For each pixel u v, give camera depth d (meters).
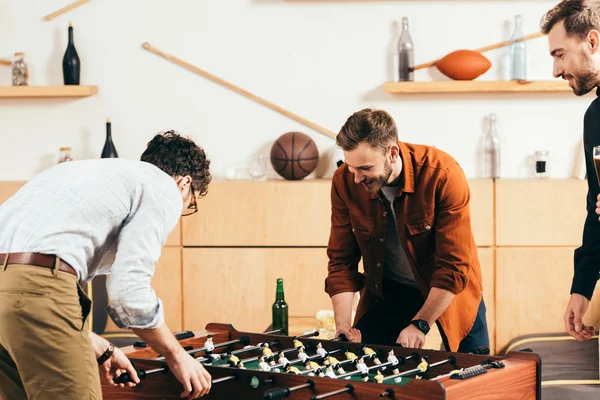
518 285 4.14
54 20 4.47
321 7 4.37
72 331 2.00
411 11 4.32
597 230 2.62
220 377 2.20
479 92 4.31
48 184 2.06
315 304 4.23
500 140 4.33
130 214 2.06
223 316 4.26
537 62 4.29
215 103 4.44
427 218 2.64
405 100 4.35
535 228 4.12
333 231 2.88
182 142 2.22
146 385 2.28
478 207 4.13
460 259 2.61
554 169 4.33
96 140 4.50
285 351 2.48
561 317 4.13
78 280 2.05
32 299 1.95
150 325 1.97
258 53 4.41
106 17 4.45
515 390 2.17
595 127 2.54
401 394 1.96
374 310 2.89
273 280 4.23
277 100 4.42
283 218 4.21
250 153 4.45
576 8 2.41
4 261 1.97
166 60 4.44
